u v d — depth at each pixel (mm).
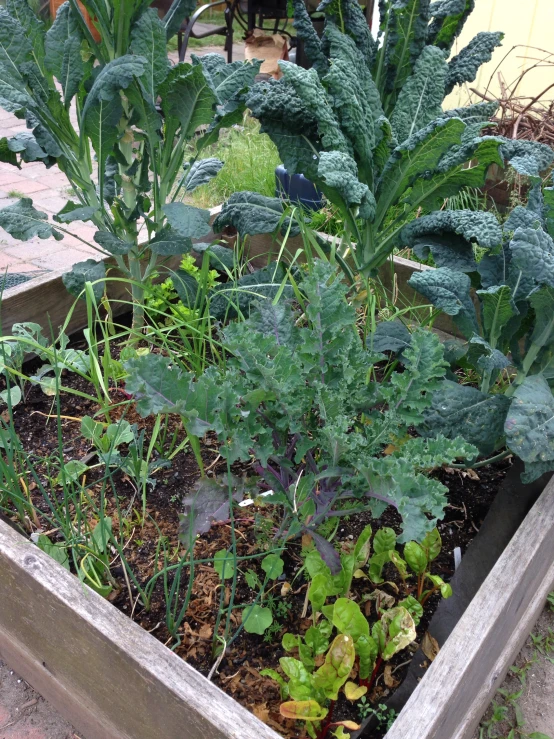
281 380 1209
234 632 1283
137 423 1780
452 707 1051
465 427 1460
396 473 1111
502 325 1512
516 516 1486
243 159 3965
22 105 1521
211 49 7727
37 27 1548
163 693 985
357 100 1725
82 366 1793
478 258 2354
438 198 1829
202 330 1756
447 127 1540
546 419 1294
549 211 1503
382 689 1214
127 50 1615
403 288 2352
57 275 2037
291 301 1868
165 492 1592
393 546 1339
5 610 1313
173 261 2367
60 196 4004
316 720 1076
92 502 1442
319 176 1689
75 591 1111
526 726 1485
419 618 1284
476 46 1981
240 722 917
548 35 3428
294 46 5637
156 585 1363
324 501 1321
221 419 1184
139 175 1812
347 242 2086
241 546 1454
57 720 1418
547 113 2918
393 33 1901
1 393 1768
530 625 1627
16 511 1492
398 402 1259
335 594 1260
